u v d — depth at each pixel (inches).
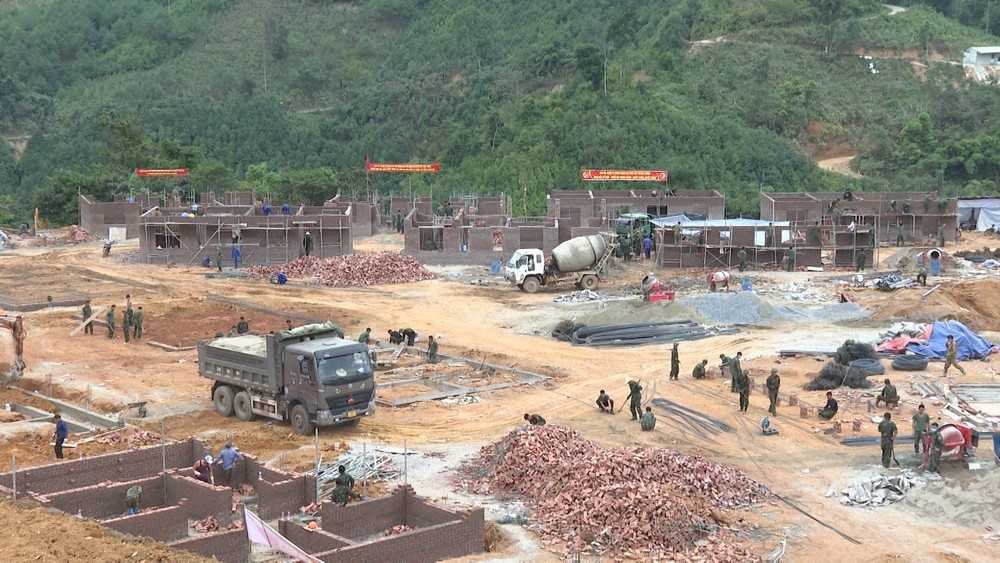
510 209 3838.6
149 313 2209.6
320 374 1321.4
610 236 2518.5
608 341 1921.8
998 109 5521.7
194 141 6230.3
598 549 975.0
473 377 1668.3
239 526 989.2
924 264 2527.1
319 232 2888.8
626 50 5920.3
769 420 1408.7
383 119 6314.0
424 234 2891.2
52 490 1079.0
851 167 5172.2
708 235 2699.3
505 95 5861.2
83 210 3609.7
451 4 7716.5
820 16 6245.1
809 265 2716.5
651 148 4645.7
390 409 1480.1
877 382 1592.0
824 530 1039.0
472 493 1131.9
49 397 1547.7
